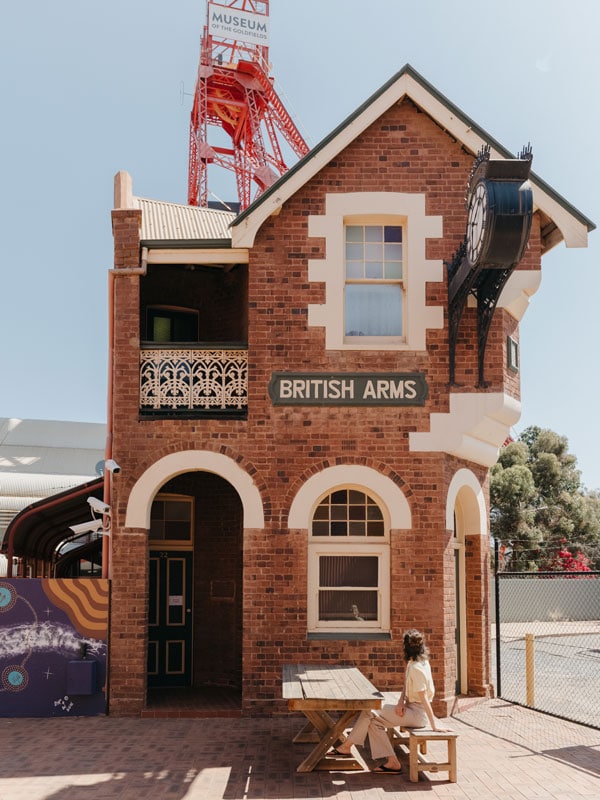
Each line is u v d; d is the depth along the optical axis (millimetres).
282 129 40906
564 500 42312
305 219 11320
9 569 12297
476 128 11195
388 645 10555
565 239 11047
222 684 12867
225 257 11398
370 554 10953
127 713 10508
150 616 12984
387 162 11406
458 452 11164
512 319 11734
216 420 11023
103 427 27141
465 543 12062
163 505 13336
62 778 7711
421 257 11258
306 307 11188
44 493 22875
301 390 11016
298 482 10883
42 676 10531
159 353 11320
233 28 40094
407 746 8836
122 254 11352
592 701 12758
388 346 11102
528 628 27688
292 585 10688
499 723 10156
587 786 7469
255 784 7562
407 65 11188
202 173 38469
